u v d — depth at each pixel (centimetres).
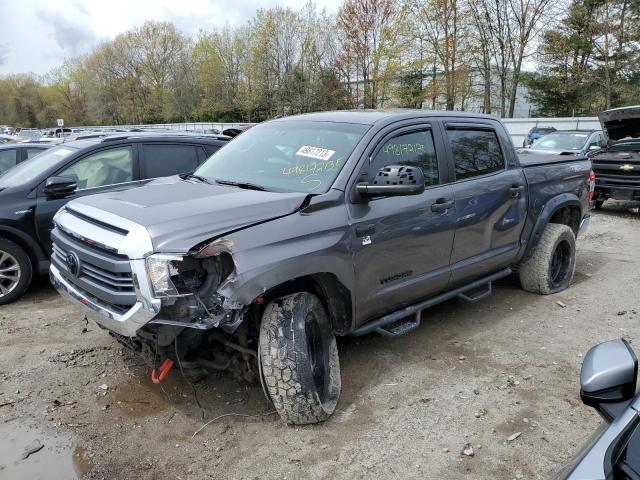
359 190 367
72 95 8450
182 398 374
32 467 302
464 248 463
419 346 464
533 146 1502
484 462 310
